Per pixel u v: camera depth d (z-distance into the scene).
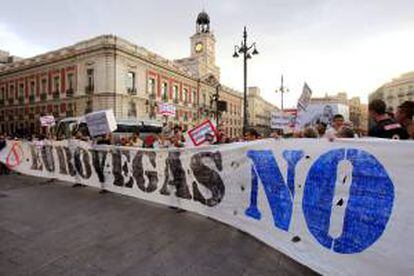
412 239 2.56
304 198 3.57
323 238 3.30
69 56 36.41
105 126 7.86
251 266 3.49
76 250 3.93
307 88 7.77
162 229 4.71
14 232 4.55
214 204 5.18
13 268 3.43
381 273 2.75
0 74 44.72
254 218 4.35
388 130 4.21
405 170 2.67
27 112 41.72
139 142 10.65
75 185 8.30
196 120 49.47
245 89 15.75
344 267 3.05
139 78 37.62
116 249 3.96
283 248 3.79
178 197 5.91
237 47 17.22
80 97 35.75
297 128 7.84
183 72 46.12
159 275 3.29
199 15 57.78
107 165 7.50
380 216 2.80
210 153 5.18
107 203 6.35
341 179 3.18
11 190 7.62
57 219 5.20
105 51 33.94
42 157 9.62
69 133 18.41
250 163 4.42
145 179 6.62
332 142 3.30
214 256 3.76
